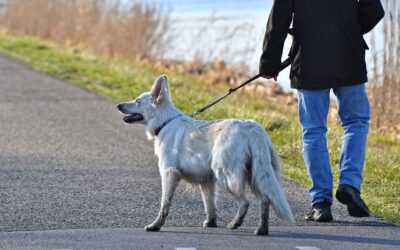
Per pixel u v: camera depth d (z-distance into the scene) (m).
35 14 39.09
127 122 11.27
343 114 11.19
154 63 29.16
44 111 20.91
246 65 27.00
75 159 15.40
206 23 31.91
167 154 10.80
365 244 9.66
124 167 14.74
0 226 10.75
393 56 18.95
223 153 10.15
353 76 10.90
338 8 10.84
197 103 21.19
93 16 33.12
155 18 30.33
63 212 11.55
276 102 23.47
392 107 19.03
